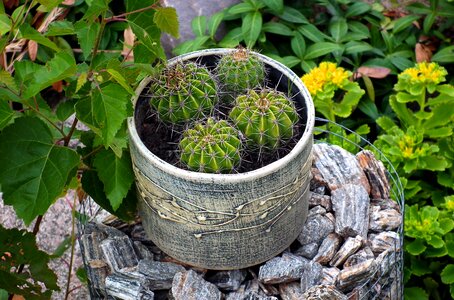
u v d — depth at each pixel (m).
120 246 1.36
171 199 1.23
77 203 1.68
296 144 1.23
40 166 1.18
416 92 1.63
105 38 1.85
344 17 1.93
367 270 1.30
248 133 1.24
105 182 1.26
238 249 1.28
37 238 1.66
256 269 1.36
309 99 1.28
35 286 1.31
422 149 1.60
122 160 1.28
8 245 1.27
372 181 1.47
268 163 1.27
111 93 1.16
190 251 1.30
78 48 1.92
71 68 1.12
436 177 1.73
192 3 1.89
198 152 1.19
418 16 1.94
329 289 1.27
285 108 1.24
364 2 1.99
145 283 1.31
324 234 1.39
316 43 1.84
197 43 1.78
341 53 1.84
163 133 1.32
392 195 1.55
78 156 1.20
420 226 1.51
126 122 1.26
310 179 1.35
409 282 1.65
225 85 1.31
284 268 1.32
